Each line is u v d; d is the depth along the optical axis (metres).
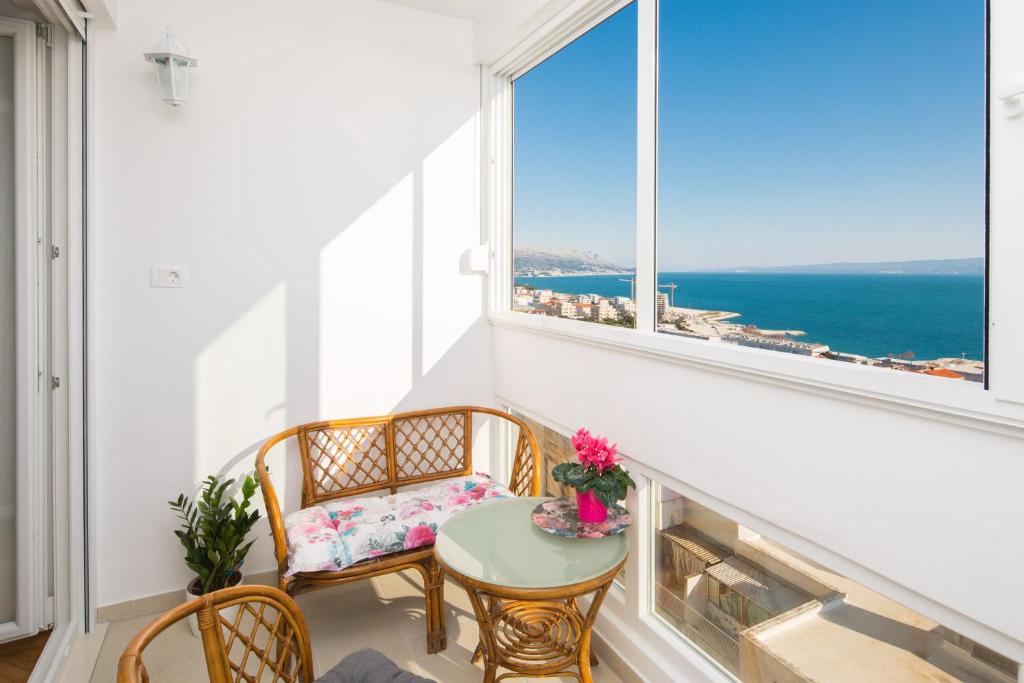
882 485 1.32
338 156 2.81
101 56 2.37
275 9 2.66
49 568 2.34
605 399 2.30
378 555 2.20
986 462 1.13
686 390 1.89
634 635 2.16
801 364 1.46
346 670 1.47
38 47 2.22
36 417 2.24
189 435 2.58
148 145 2.46
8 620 2.26
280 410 2.75
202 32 2.53
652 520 2.15
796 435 1.52
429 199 3.03
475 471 3.24
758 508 1.64
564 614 2.18
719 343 1.76
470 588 1.79
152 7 2.44
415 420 3.04
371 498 2.60
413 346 3.04
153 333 2.50
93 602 2.40
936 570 1.22
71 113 2.28
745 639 1.76
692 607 1.97
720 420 1.76
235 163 2.61
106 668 2.15
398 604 2.63
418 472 3.08
